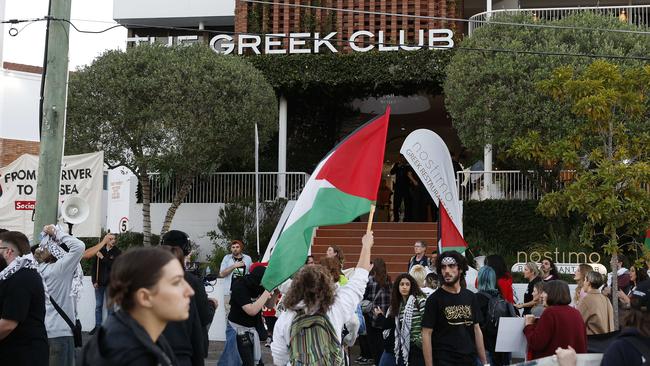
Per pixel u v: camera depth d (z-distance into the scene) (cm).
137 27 2964
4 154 3097
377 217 2861
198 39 2631
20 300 632
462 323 759
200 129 2134
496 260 1104
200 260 2436
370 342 1180
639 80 1288
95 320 1548
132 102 2148
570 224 2147
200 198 2489
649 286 443
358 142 705
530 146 1439
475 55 2106
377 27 2539
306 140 2691
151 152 2158
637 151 1283
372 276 1163
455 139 3159
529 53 2011
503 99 2041
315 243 2308
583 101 1259
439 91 2455
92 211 1278
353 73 2406
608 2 2723
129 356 310
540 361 499
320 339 587
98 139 2152
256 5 2566
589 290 919
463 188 2358
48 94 1107
